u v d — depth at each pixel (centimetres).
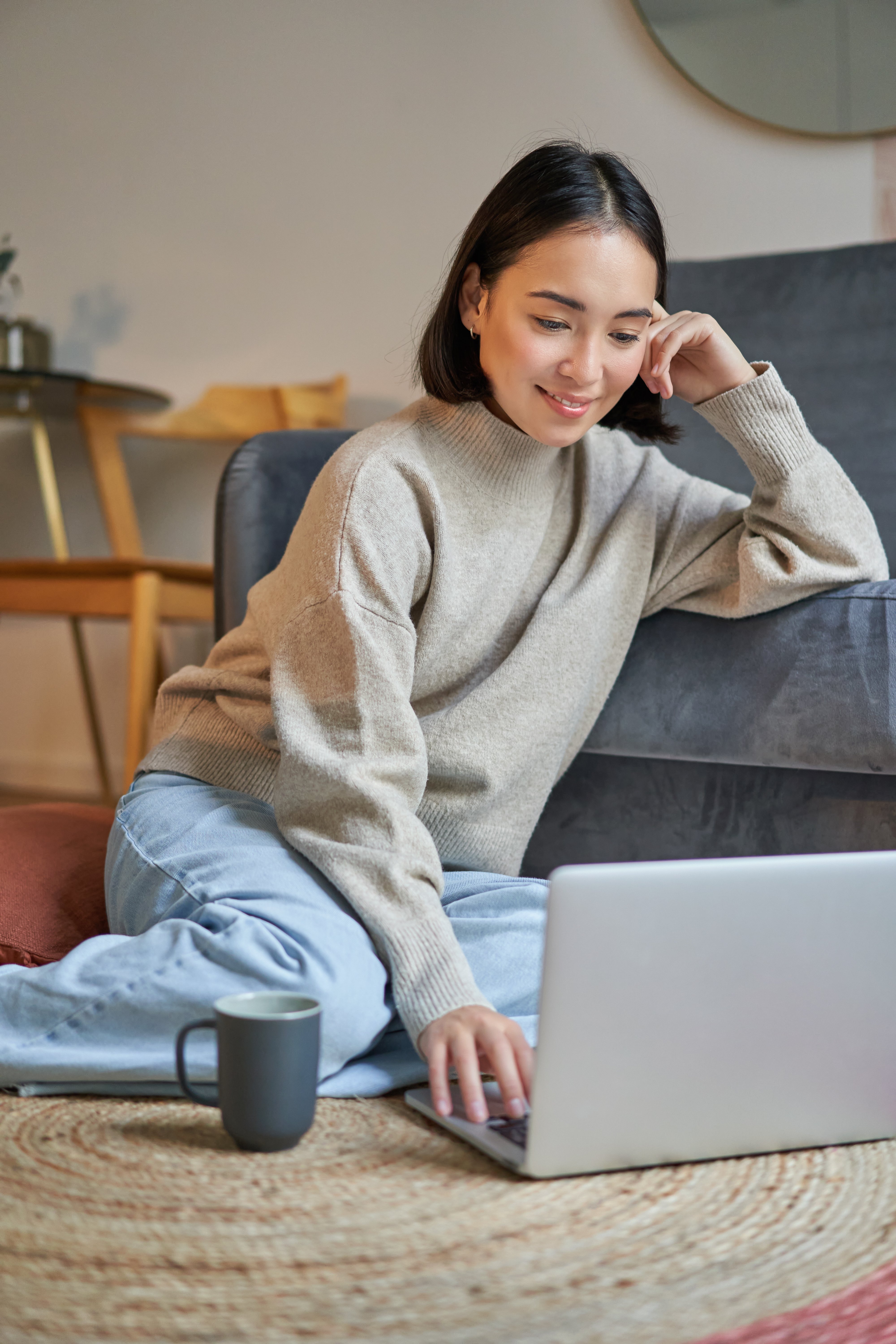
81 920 120
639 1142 75
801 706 116
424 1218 69
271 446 151
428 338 116
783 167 227
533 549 120
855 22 217
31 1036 93
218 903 98
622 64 240
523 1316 59
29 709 310
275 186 281
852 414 166
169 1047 91
